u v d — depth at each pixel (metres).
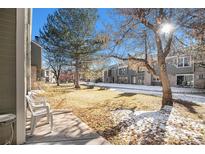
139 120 4.48
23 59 2.65
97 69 13.66
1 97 2.48
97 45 11.94
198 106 6.45
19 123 2.62
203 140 3.20
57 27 14.05
